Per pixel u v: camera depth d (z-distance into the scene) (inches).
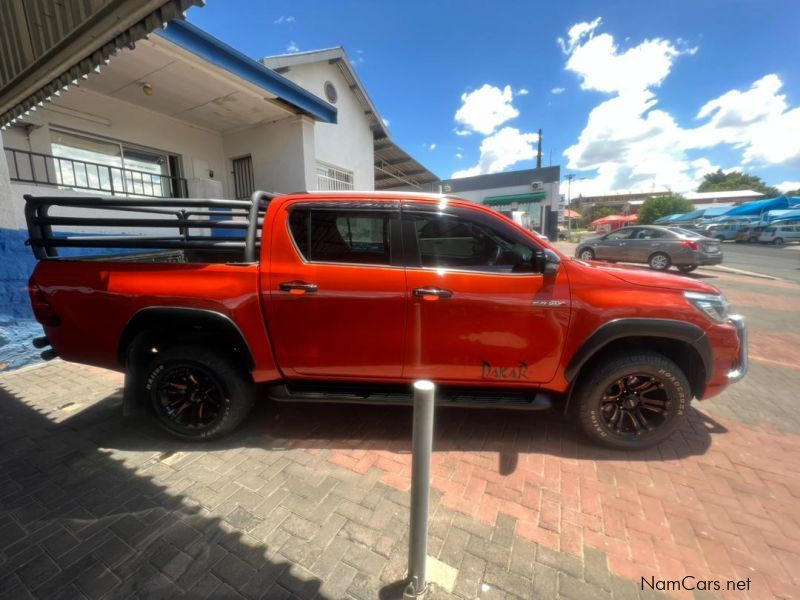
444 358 109.1
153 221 112.7
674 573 75.6
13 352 176.2
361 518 88.1
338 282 105.5
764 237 1123.9
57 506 90.4
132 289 108.5
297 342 109.1
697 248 492.7
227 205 114.3
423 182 914.7
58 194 222.2
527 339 107.1
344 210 109.0
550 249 108.3
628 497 96.0
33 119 264.8
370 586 71.7
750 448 117.7
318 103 350.6
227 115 347.6
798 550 81.2
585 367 114.0
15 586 70.8
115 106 309.6
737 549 81.4
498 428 126.3
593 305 105.1
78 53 114.9
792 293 387.9
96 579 72.4
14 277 191.8
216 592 70.3
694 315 105.8
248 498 93.8
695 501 95.0
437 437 121.0
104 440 117.3
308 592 70.5
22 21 123.3
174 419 114.7
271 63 372.2
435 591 70.8
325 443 117.3
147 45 227.0
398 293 105.3
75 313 113.0
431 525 86.4
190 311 106.8
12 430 121.8
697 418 136.2
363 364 111.0
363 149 516.1
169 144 350.9
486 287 105.0
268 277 106.4
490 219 108.3
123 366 115.7
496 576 74.2
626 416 114.8
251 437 120.0
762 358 201.3
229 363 111.7
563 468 106.8
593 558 78.6
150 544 80.2
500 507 92.1
